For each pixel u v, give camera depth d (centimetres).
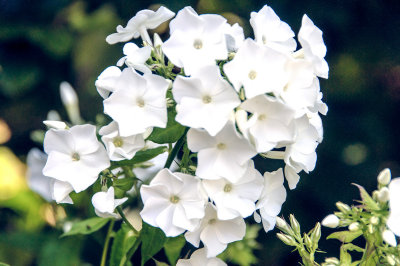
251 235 62
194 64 45
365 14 91
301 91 45
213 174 45
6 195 74
